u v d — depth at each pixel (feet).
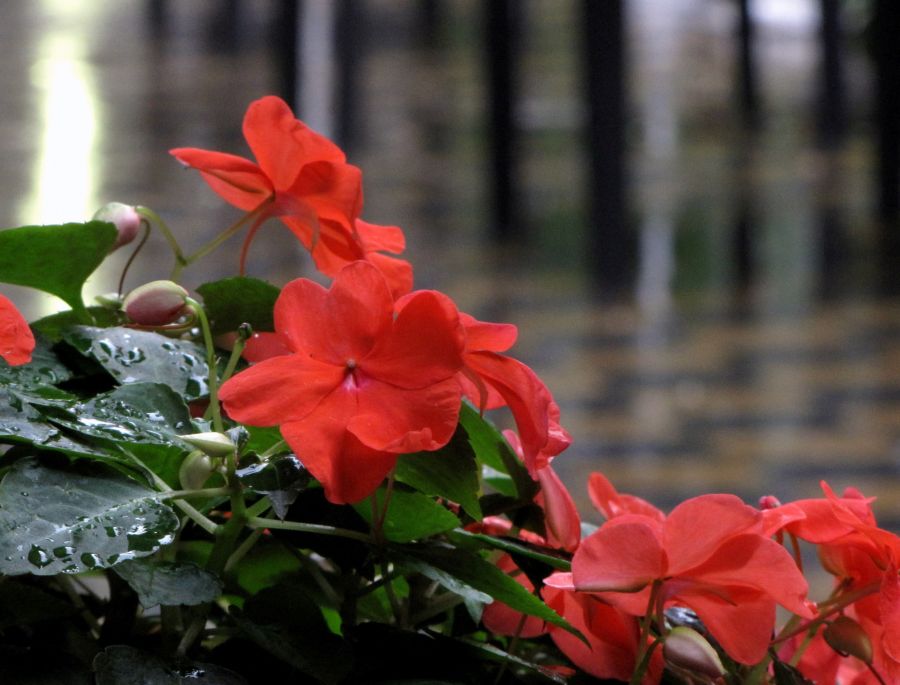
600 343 24.89
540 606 3.99
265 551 4.19
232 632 4.02
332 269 4.25
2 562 3.84
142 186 32.63
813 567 15.01
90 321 4.24
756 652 4.00
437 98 48.70
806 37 62.28
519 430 3.99
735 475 18.40
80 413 3.97
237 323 4.20
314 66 45.78
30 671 3.91
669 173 40.93
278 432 4.08
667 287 29.04
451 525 4.06
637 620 4.09
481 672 4.08
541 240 32.19
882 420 20.76
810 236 33.88
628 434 20.15
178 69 49.80
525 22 57.26
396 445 3.91
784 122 48.16
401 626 4.12
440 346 3.95
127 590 4.08
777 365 23.82
